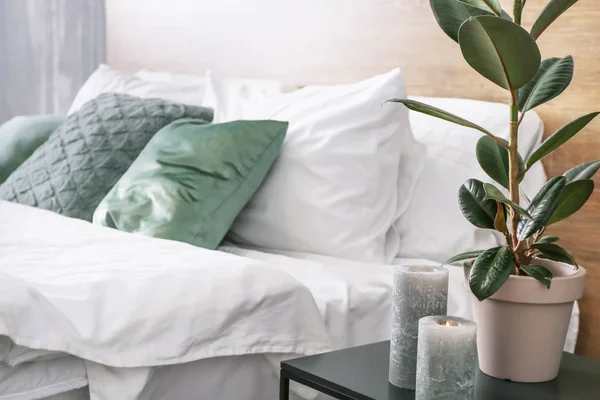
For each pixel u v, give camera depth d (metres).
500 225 1.18
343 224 1.99
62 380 1.32
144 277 1.44
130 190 2.05
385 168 2.04
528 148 1.96
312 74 2.65
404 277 1.16
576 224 1.90
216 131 2.08
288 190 2.06
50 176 2.34
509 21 1.06
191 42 3.17
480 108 2.07
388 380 1.19
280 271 1.56
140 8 3.43
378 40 2.41
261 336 1.47
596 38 1.87
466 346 1.02
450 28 1.26
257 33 2.86
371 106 2.04
